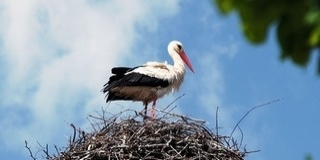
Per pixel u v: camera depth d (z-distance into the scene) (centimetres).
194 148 1534
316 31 365
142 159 1502
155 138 1528
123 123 1552
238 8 373
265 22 370
